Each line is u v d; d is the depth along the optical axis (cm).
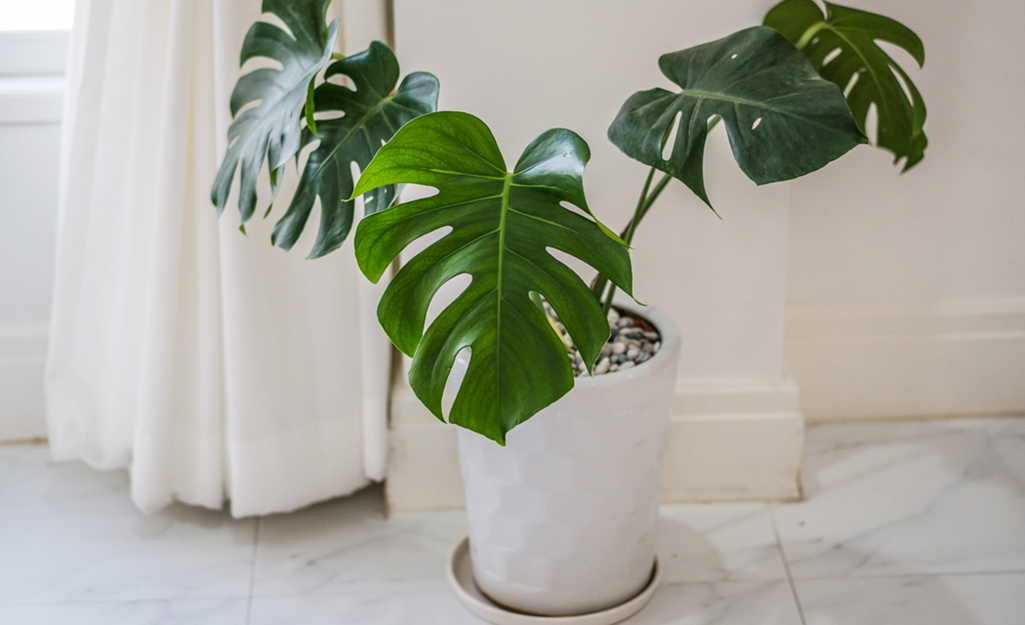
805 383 175
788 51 97
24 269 167
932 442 169
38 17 165
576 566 124
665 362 116
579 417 111
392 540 148
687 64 101
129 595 136
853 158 160
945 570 136
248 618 131
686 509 155
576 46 132
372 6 131
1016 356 171
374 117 107
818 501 154
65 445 158
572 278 93
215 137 133
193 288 141
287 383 142
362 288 141
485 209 95
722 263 144
